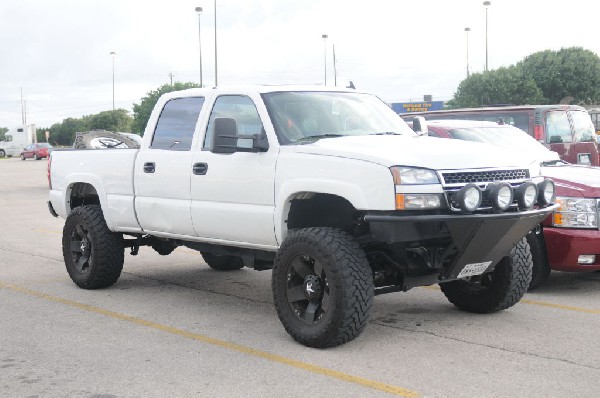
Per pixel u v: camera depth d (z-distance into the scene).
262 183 5.84
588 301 7.03
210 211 6.28
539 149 9.20
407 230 5.14
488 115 12.80
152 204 6.88
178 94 6.92
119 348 5.55
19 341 5.77
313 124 6.09
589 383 4.64
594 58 55.56
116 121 81.81
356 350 5.41
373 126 6.41
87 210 7.65
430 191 5.10
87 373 4.96
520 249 6.21
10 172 36.88
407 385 4.63
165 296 7.43
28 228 13.62
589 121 13.53
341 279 5.17
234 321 6.38
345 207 5.77
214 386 4.67
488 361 5.11
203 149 6.47
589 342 5.58
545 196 5.71
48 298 7.36
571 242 7.07
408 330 5.97
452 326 6.09
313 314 5.44
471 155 5.43
